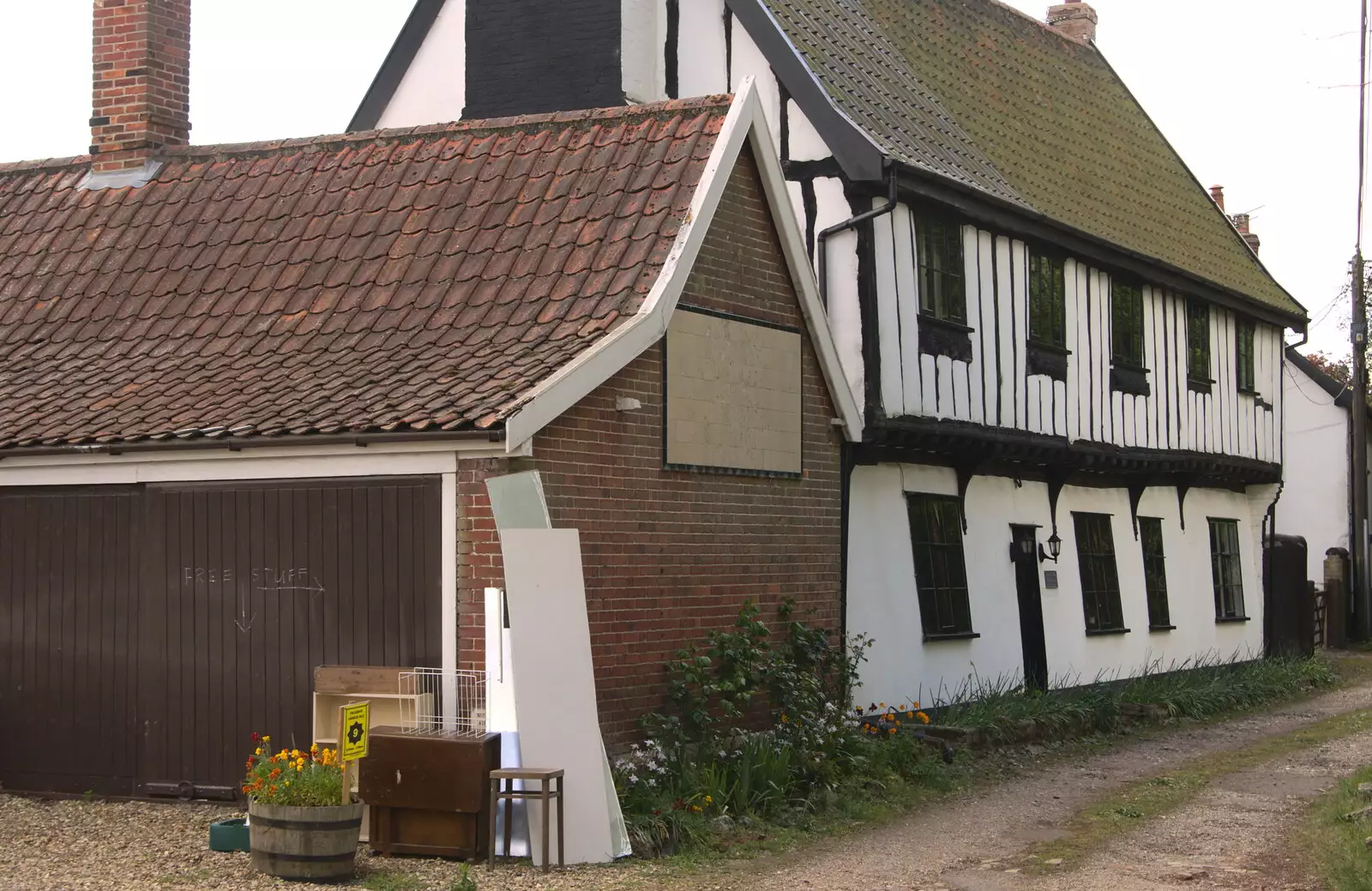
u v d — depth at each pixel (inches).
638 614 391.2
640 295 392.5
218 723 382.0
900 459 540.1
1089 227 655.1
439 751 326.3
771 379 453.7
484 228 433.7
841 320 516.1
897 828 385.7
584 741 334.0
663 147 436.1
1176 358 736.3
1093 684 649.6
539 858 326.0
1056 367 628.7
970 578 578.9
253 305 435.8
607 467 382.0
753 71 545.6
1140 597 708.7
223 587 382.6
